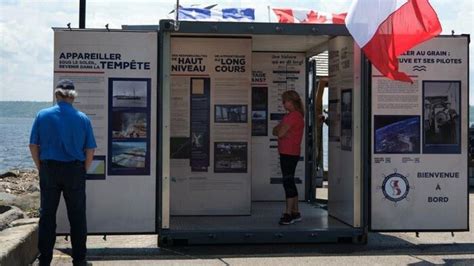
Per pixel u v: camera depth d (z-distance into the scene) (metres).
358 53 8.25
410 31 7.78
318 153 14.47
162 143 7.96
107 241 8.68
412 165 8.32
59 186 6.66
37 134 6.64
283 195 11.34
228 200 9.75
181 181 9.71
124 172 7.99
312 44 10.09
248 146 9.78
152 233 8.02
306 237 8.21
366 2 7.70
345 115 8.73
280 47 10.60
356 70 8.26
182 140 9.70
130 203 8.01
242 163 9.78
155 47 8.01
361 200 8.30
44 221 6.64
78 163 6.70
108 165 7.98
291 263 7.31
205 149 9.74
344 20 8.54
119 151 7.99
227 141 9.77
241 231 8.13
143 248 8.14
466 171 8.39
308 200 11.51
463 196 8.38
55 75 7.91
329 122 9.51
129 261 7.41
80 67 7.94
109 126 7.98
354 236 8.31
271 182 11.32
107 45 7.96
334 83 9.24
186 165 9.72
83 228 6.79
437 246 8.39
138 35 7.99
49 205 6.62
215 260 7.45
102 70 7.96
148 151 8.02
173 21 7.87
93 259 7.51
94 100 7.96
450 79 8.35
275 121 11.30
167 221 8.03
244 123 9.77
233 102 9.76
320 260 7.47
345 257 7.65
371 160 8.27
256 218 9.41
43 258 6.71
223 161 9.76
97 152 7.96
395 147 8.30
